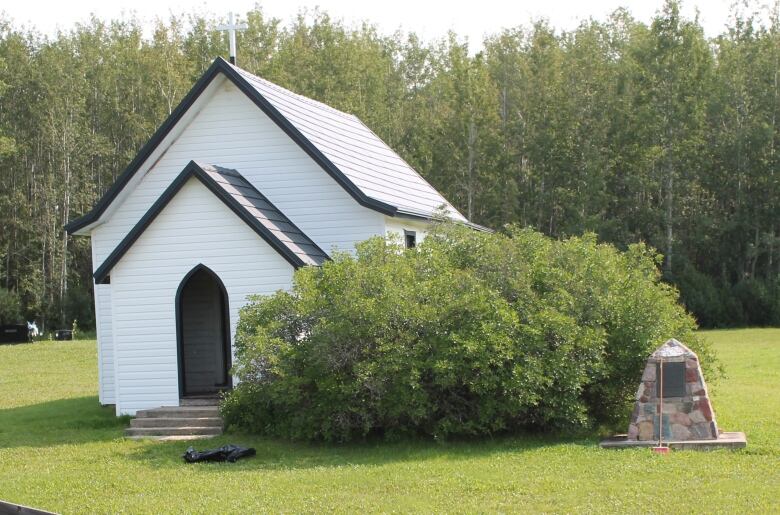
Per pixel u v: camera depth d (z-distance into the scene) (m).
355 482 14.55
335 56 67.94
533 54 62.75
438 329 17.64
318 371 17.75
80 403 25.81
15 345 47.09
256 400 18.73
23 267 61.50
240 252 21.05
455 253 19.72
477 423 17.67
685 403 16.45
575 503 12.72
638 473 14.30
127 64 65.31
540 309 18.03
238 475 15.59
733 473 14.09
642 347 18.08
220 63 23.73
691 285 53.66
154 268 21.39
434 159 59.97
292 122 23.80
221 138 24.22
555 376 17.34
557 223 59.91
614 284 18.83
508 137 60.62
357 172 24.89
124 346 21.55
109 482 15.48
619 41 67.31
